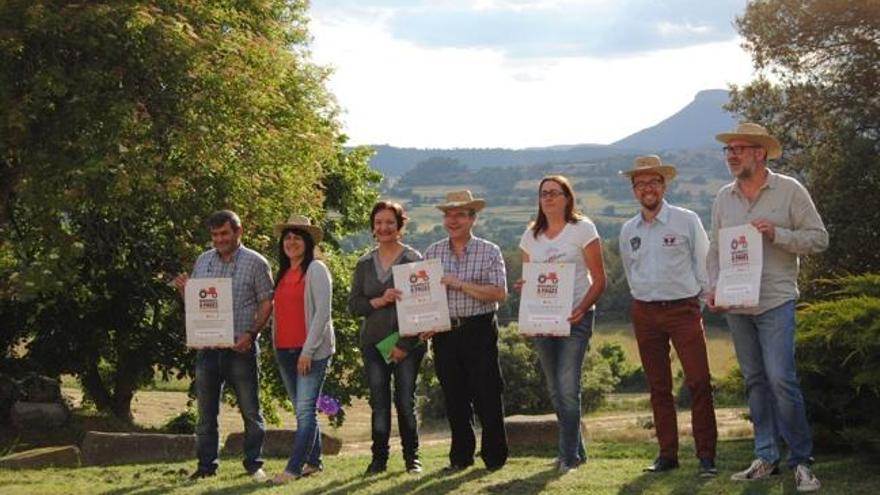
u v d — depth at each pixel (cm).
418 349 906
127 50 1761
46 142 1700
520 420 1273
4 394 2103
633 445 1241
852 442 940
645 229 843
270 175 1953
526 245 873
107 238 1967
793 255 781
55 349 2331
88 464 1164
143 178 1662
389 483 857
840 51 3353
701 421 838
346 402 2455
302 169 2052
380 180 3141
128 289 2211
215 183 1822
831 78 3328
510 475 873
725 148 791
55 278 1677
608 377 3853
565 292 836
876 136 3228
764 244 778
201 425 952
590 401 3744
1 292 1744
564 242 853
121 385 2430
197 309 905
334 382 2442
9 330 2311
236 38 1958
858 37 3281
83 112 1691
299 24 2561
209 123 1812
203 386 943
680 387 3241
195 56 1788
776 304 773
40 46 1725
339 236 3000
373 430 927
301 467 908
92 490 897
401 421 923
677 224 832
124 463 1173
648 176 834
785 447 1018
